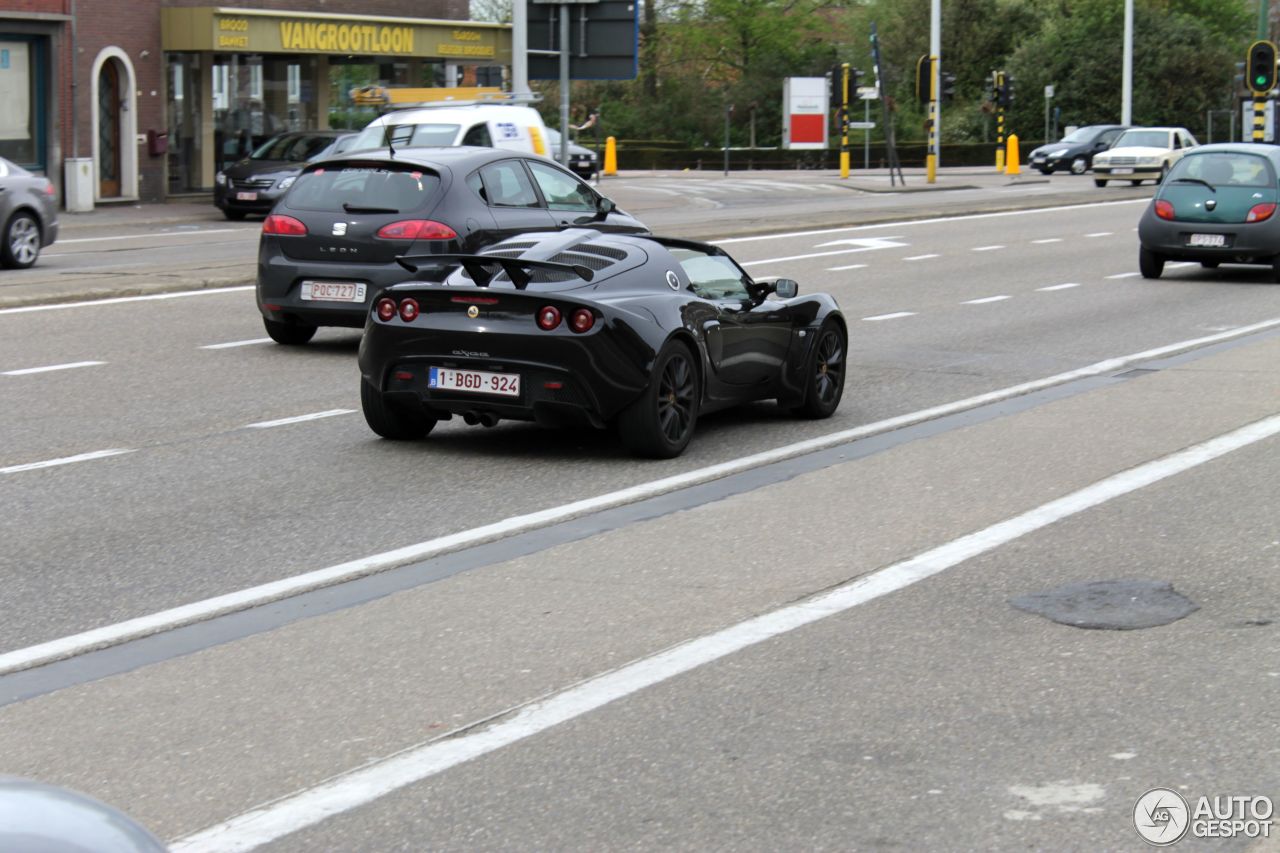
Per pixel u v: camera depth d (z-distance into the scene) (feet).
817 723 22.50
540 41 114.83
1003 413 48.52
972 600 28.55
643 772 20.76
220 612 27.94
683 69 327.06
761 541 32.91
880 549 32.22
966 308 76.18
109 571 30.37
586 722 22.61
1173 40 316.60
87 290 74.23
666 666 25.00
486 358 40.42
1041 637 26.40
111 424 45.42
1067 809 19.56
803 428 46.11
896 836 18.80
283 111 157.38
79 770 20.92
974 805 19.67
